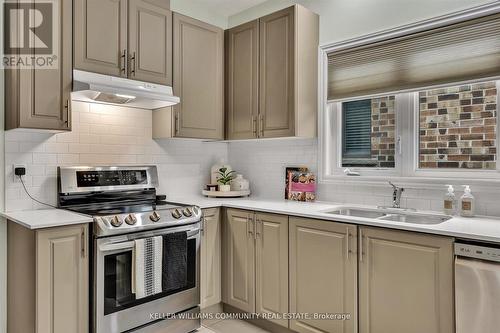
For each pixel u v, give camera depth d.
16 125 2.06
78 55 2.26
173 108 2.81
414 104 2.48
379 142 2.68
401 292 1.87
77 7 2.27
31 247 1.92
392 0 2.51
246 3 3.29
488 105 2.20
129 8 2.52
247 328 2.63
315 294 2.24
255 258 2.60
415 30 2.40
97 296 2.04
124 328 2.17
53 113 2.16
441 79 2.29
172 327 2.44
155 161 3.06
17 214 2.16
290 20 2.71
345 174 2.80
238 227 2.72
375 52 2.61
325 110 2.88
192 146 3.32
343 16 2.76
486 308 1.57
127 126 2.88
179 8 3.17
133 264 2.16
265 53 2.87
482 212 2.15
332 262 2.15
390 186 2.53
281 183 3.14
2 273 2.24
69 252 1.96
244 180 3.32
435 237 1.75
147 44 2.61
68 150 2.54
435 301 1.75
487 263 1.59
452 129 2.34
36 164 2.39
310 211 2.34
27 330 1.98
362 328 2.03
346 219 2.07
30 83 2.09
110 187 2.62
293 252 2.36
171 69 2.77
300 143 3.03
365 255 2.01
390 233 1.91
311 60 2.83
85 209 2.40
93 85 2.22
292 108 2.69
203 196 3.35
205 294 2.73
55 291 1.91
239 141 3.44
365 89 2.65
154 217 2.27
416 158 2.48
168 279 2.32
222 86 3.16
